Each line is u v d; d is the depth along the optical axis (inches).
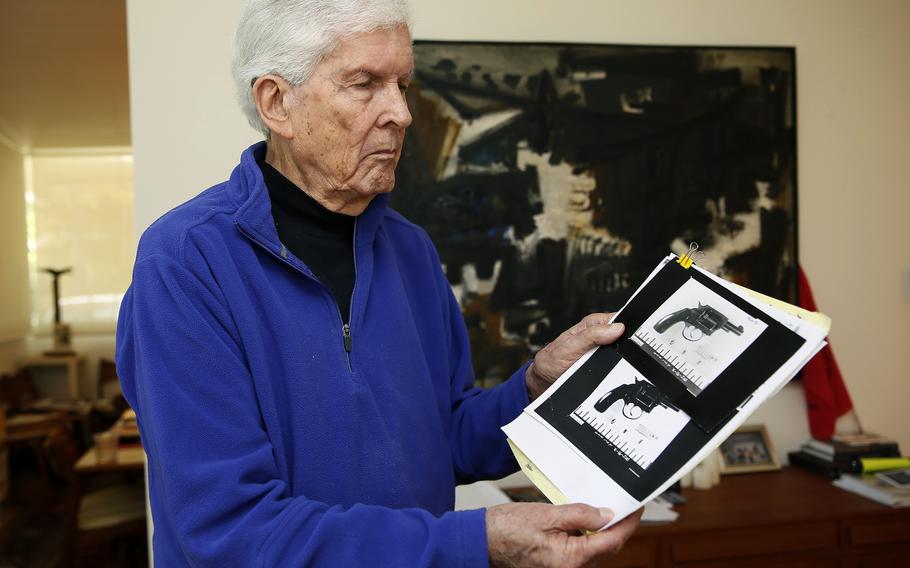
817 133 103.1
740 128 99.1
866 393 105.8
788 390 104.2
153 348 32.9
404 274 45.8
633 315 37.8
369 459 37.7
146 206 88.0
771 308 34.4
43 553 150.5
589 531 30.9
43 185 267.1
